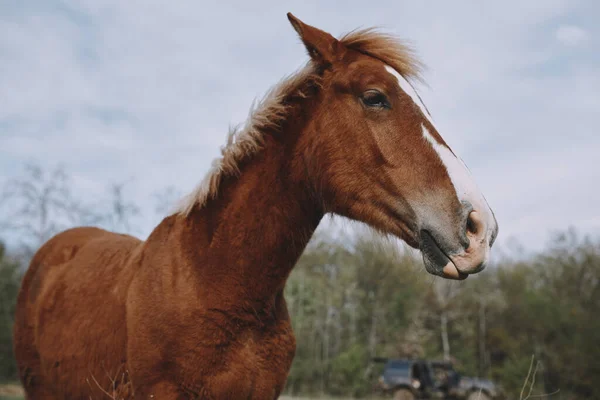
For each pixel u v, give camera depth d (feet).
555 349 77.25
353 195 8.37
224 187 8.66
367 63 8.60
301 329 76.74
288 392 67.77
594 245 85.10
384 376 61.46
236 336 7.93
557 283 86.63
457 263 7.36
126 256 10.09
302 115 8.73
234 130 8.95
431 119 8.30
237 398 7.82
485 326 102.63
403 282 84.89
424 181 7.86
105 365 8.98
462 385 63.00
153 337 7.92
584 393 72.43
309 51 9.03
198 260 8.20
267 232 8.37
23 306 12.32
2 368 67.92
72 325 9.87
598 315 76.89
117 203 75.46
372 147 8.20
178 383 7.74
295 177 8.56
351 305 86.33
